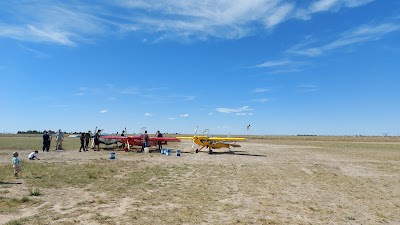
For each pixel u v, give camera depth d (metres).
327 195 12.23
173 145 52.78
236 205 10.07
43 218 7.91
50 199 10.06
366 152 38.62
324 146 55.03
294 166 22.12
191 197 11.07
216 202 10.41
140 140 32.91
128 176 15.54
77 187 12.25
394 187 14.38
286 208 9.90
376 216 9.23
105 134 40.41
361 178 17.03
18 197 10.08
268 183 14.69
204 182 14.50
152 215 8.52
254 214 9.02
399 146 56.88
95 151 31.55
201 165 21.48
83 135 30.56
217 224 7.87
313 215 9.14
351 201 11.23
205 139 32.38
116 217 8.23
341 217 9.02
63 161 21.05
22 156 24.45
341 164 24.11
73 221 7.72
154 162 22.58
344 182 15.54
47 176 14.30
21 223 7.43
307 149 44.34
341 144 65.69
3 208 8.73
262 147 48.19
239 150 39.78
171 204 9.91
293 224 8.11
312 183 15.02
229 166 21.31
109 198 10.52
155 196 11.06
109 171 16.75
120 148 36.31
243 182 14.78
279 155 32.22
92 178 14.42
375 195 12.41
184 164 21.86
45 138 29.62
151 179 14.91
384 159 28.94
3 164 18.17
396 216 9.27
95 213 8.57
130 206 9.50
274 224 8.06
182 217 8.41
